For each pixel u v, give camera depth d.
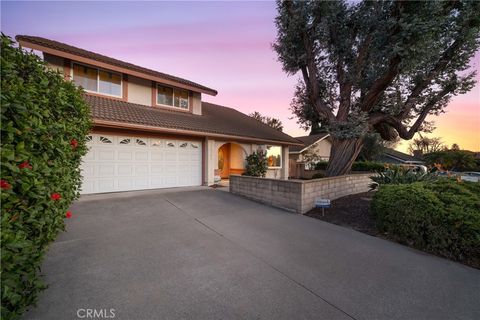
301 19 8.03
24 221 1.80
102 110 7.51
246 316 2.08
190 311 2.12
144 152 8.52
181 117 10.20
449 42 7.43
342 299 2.39
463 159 24.83
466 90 8.24
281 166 14.48
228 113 15.36
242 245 3.79
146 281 2.60
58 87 2.71
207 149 10.16
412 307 2.29
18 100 1.78
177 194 7.80
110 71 9.04
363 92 9.38
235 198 7.64
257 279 2.73
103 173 7.62
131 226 4.52
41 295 2.25
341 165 9.11
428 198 3.94
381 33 7.14
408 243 4.09
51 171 2.26
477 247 3.33
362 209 6.10
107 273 2.74
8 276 1.51
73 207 5.68
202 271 2.88
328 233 4.57
